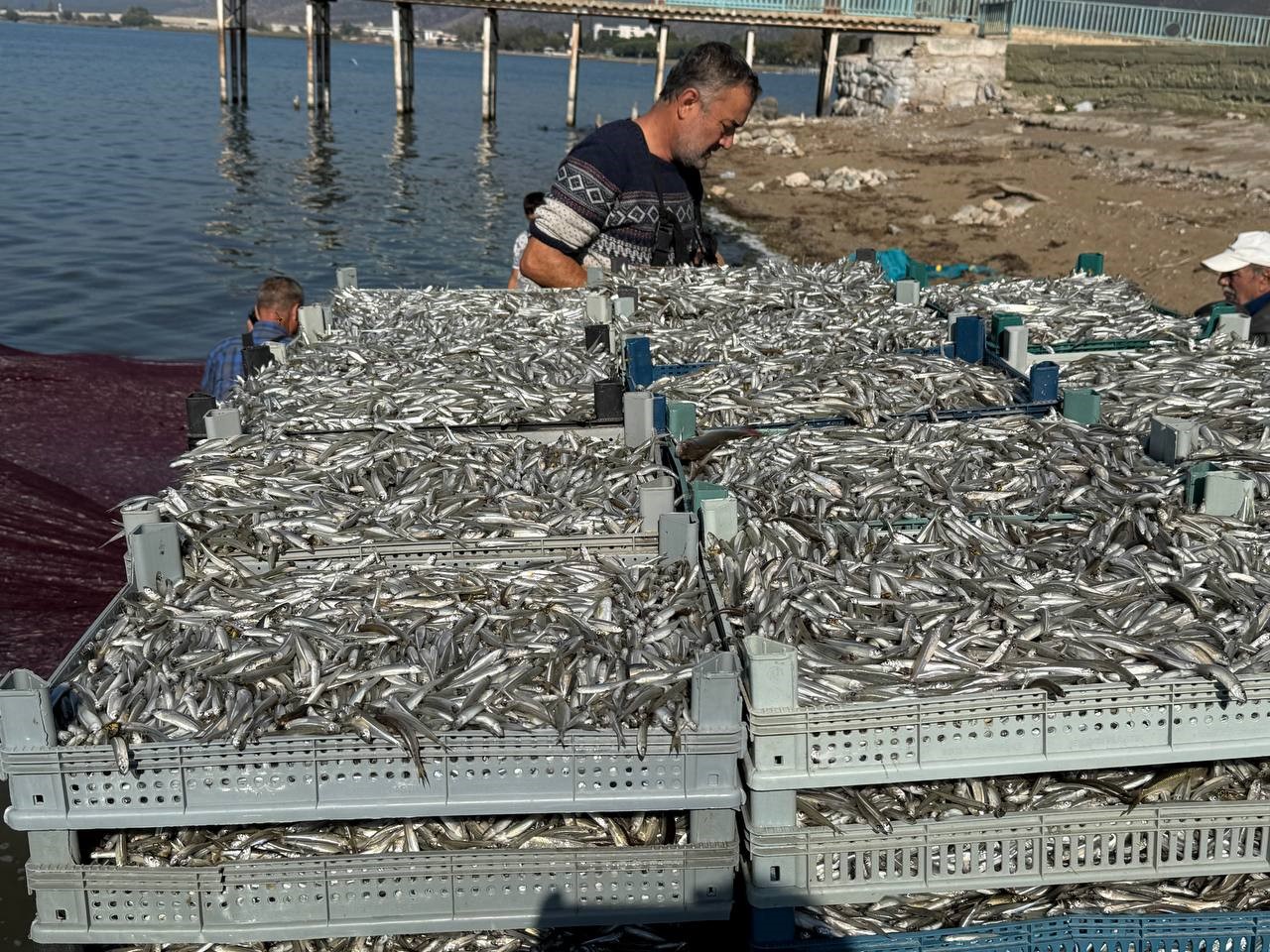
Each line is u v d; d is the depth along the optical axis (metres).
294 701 3.43
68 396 10.59
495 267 22.70
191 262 22.17
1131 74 38.00
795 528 4.48
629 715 3.34
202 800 3.29
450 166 39.28
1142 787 3.54
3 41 168.75
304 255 23.30
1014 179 28.20
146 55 129.38
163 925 3.36
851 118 42.75
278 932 3.38
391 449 5.23
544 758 3.31
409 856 3.37
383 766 3.30
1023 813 3.46
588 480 4.93
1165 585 3.98
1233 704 3.40
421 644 3.71
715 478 5.04
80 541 7.79
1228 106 34.34
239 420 5.48
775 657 3.29
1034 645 3.59
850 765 3.36
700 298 7.86
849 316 7.55
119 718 3.32
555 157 43.12
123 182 32.47
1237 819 3.48
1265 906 3.60
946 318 7.41
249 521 4.53
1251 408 5.73
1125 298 8.16
